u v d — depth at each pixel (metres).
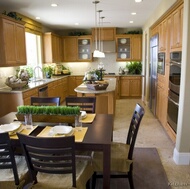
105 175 1.82
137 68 7.74
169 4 3.41
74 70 8.45
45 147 1.51
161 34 4.39
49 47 6.80
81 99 2.90
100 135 1.91
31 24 5.81
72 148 1.53
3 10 4.64
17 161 2.04
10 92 4.13
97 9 4.72
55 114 2.10
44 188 1.66
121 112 5.71
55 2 4.09
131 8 4.68
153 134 3.99
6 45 4.07
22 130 2.05
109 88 4.29
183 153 2.84
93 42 7.79
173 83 3.38
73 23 6.62
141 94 7.63
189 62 2.62
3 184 1.75
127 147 2.32
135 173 2.66
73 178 1.63
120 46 7.83
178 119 2.87
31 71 5.88
